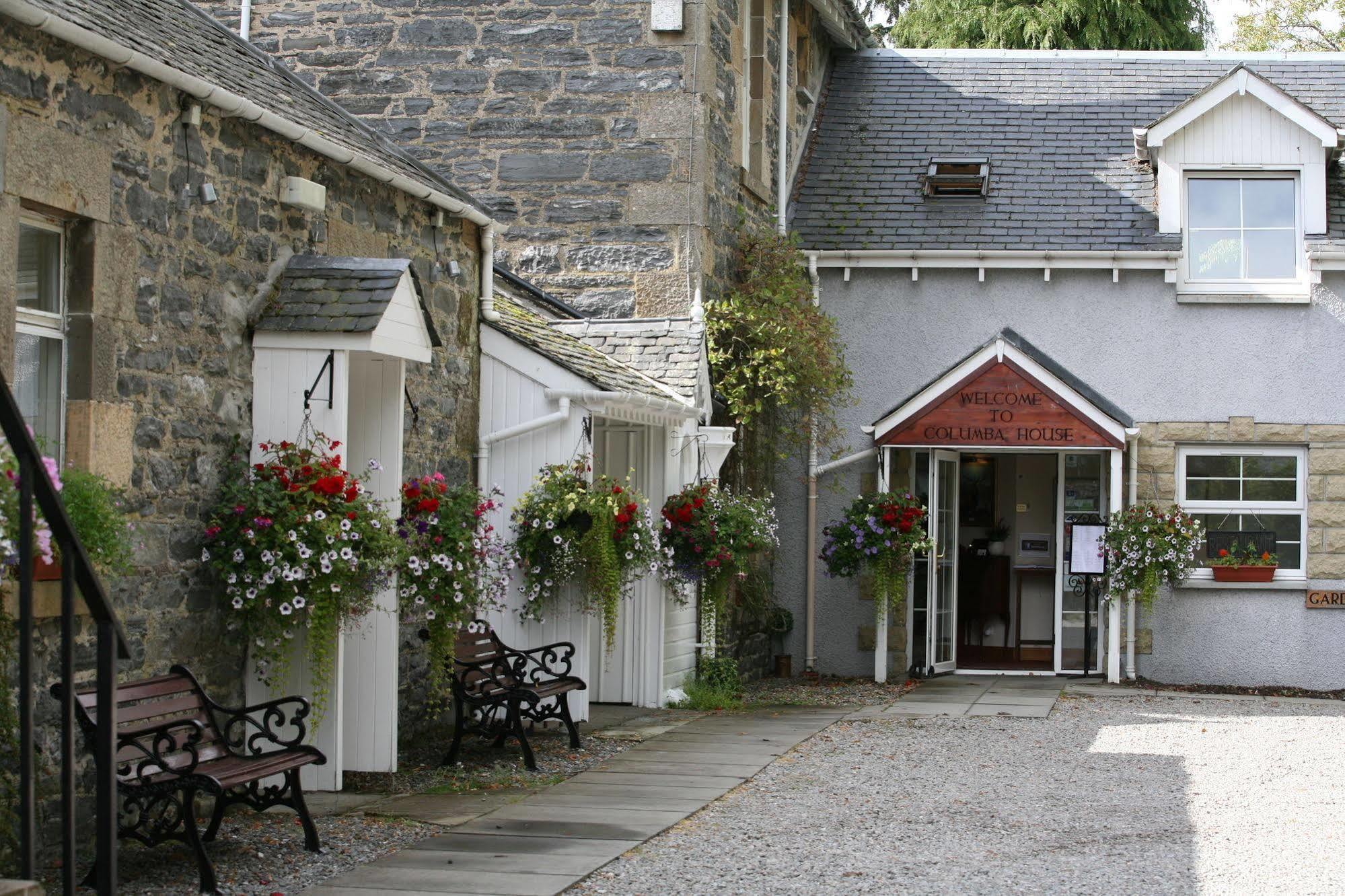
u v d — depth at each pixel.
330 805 8.04
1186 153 15.70
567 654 10.38
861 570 15.79
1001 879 6.66
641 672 12.69
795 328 14.17
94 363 6.65
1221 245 15.70
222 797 6.91
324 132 8.63
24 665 4.35
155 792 6.22
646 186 13.73
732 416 14.42
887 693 14.20
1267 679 15.35
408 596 8.75
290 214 8.34
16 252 6.14
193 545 7.44
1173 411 15.60
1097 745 10.85
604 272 13.76
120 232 6.85
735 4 14.95
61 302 6.67
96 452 6.65
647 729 11.34
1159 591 15.52
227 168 7.75
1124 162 16.59
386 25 14.02
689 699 12.88
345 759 8.63
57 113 6.43
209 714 6.92
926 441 15.16
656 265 13.71
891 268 15.99
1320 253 15.22
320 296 8.09
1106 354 15.73
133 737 6.25
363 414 8.88
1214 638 15.43
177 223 7.31
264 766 6.73
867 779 9.26
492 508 9.69
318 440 7.84
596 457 12.89
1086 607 15.48
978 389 15.13
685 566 12.52
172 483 7.26
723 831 7.64
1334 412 15.40
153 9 8.63
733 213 14.83
